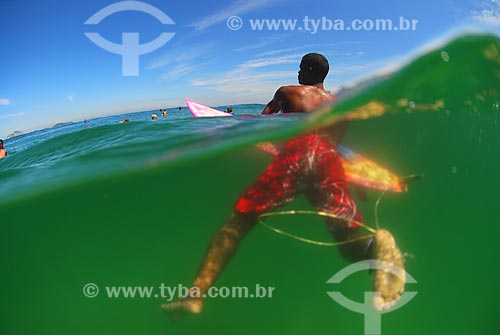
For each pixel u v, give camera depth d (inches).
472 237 82.6
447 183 88.8
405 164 88.5
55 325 71.2
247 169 87.4
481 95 84.0
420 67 69.6
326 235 76.4
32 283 78.5
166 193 91.3
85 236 90.1
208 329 70.0
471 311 70.3
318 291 74.4
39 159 112.7
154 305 73.2
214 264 63.0
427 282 72.5
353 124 84.4
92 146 106.8
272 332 68.8
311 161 72.0
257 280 77.2
